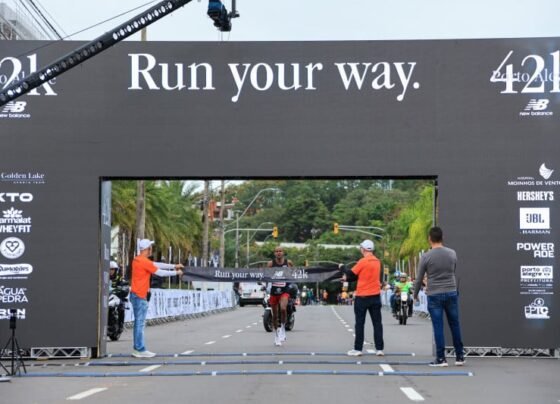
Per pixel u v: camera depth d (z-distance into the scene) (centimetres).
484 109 1750
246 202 16225
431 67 1759
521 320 1730
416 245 6644
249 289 7219
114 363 1650
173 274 1844
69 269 1762
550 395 1186
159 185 6066
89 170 1767
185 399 1154
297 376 1417
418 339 2467
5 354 1753
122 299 2495
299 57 1769
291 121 1759
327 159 1753
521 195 1739
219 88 1770
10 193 1767
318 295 13538
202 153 1759
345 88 1761
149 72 1773
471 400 1134
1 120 1772
